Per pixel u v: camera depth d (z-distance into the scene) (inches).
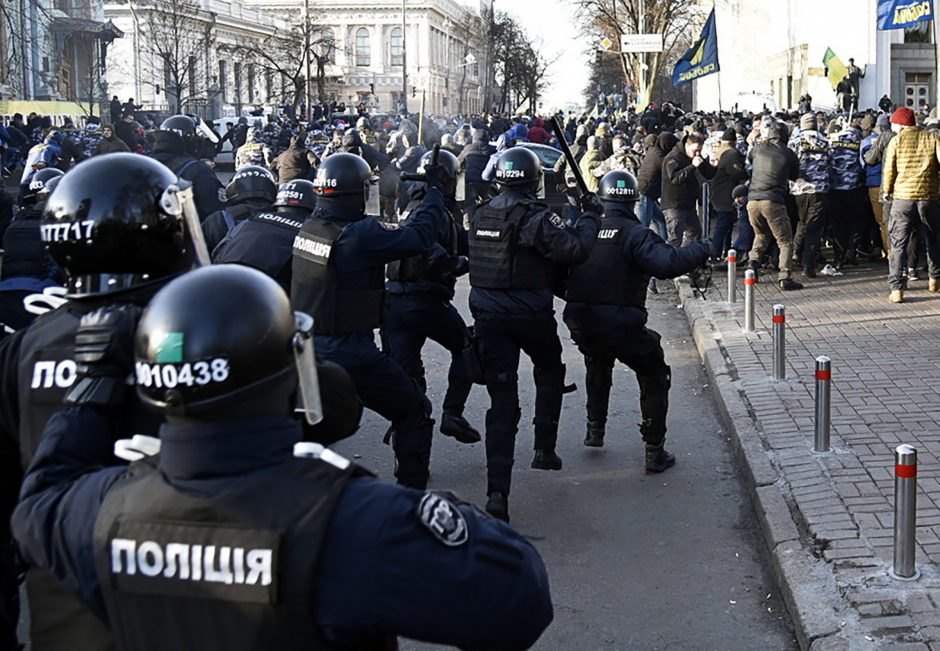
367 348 218.1
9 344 113.4
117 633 82.1
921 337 390.3
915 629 173.6
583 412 334.6
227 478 79.8
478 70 4466.0
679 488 265.9
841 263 544.1
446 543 78.9
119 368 101.4
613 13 2256.4
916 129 442.9
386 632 79.6
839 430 282.4
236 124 1481.3
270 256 233.6
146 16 2438.5
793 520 224.8
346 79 4264.3
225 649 78.1
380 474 283.1
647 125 1021.2
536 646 186.7
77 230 107.4
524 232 236.8
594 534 237.6
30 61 1633.9
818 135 512.7
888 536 210.4
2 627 129.3
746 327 408.8
